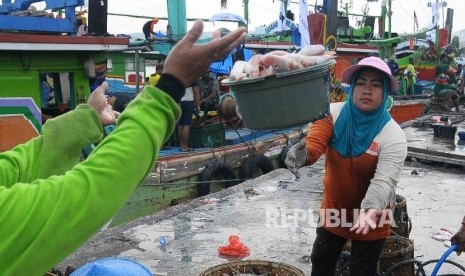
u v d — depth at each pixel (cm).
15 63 707
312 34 1356
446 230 566
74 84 791
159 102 131
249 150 1045
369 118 303
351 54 1930
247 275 354
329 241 347
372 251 332
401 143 302
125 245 538
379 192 295
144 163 127
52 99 1007
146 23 1059
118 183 123
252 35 1520
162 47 1026
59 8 813
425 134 1277
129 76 1341
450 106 1872
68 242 119
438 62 2561
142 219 624
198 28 134
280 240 551
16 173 163
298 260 496
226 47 136
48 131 171
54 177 123
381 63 300
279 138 1127
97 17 816
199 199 714
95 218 121
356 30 2266
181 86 134
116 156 124
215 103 1126
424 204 679
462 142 1131
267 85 236
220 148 987
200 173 933
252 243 543
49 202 117
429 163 937
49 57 746
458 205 673
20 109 723
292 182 822
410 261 371
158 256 507
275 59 232
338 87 1366
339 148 315
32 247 115
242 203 701
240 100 246
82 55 782
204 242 546
